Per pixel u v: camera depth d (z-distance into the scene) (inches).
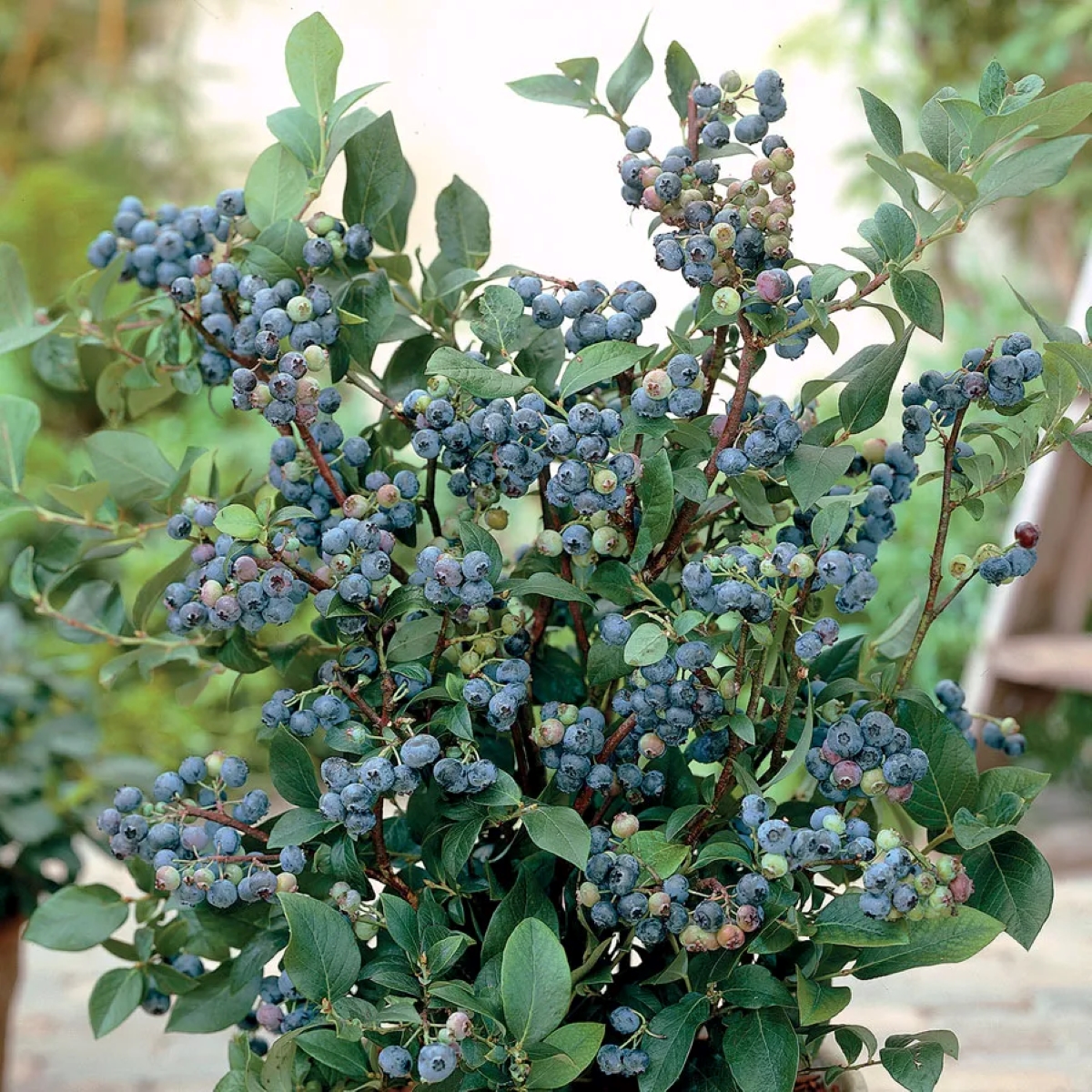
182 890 59.7
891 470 62.0
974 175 59.5
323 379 123.4
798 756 58.8
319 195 64.3
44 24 276.1
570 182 292.4
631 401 60.7
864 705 61.5
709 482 60.0
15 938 92.0
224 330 63.6
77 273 239.3
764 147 60.9
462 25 308.8
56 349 69.9
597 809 62.2
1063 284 241.3
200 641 67.0
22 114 279.0
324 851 60.9
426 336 65.7
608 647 60.8
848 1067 61.3
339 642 62.7
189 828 60.1
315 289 61.8
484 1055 57.9
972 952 59.0
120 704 180.4
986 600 189.5
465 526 59.7
